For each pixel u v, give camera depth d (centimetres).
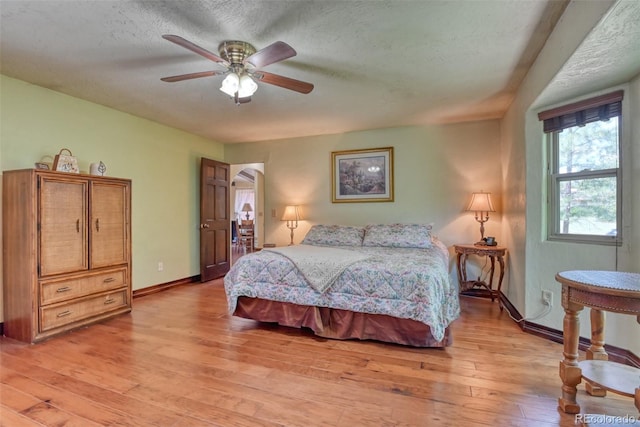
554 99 241
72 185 278
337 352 234
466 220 409
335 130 456
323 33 204
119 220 320
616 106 215
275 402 171
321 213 482
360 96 320
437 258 288
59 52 230
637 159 201
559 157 259
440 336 225
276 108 356
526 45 221
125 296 324
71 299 275
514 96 317
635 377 154
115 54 233
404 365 212
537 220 267
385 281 244
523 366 209
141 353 232
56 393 180
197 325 291
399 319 243
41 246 255
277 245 507
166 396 177
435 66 253
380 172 448
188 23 193
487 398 173
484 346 241
